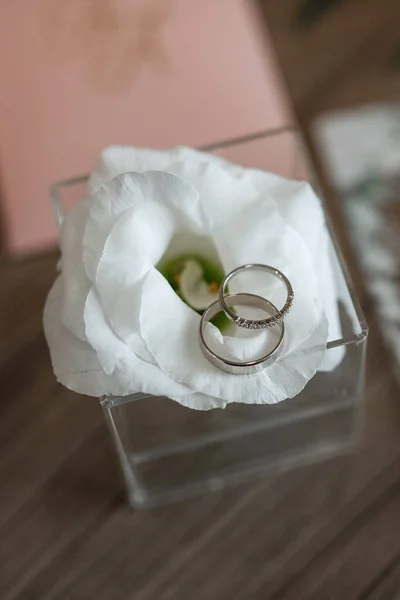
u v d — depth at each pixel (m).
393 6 0.43
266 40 0.42
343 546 0.33
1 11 0.42
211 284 0.27
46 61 0.41
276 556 0.33
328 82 0.42
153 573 0.33
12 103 0.40
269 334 0.24
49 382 0.36
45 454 0.35
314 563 0.33
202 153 0.28
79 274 0.25
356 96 0.42
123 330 0.24
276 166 0.30
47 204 0.38
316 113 0.42
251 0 0.42
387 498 0.34
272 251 0.25
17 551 0.33
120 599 0.33
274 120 0.40
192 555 0.33
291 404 0.30
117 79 0.40
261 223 0.25
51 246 0.38
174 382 0.24
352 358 0.28
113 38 0.41
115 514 0.34
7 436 0.35
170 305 0.24
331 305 0.26
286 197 0.26
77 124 0.39
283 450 0.34
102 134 0.39
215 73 0.40
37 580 0.33
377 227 0.39
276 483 0.34
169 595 0.32
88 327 0.24
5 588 0.33
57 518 0.34
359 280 0.38
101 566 0.33
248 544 0.33
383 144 0.41
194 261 0.27
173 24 0.41
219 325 0.25
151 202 0.24
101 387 0.25
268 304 0.25
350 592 0.32
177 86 0.40
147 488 0.34
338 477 0.34
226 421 0.30
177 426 0.30
